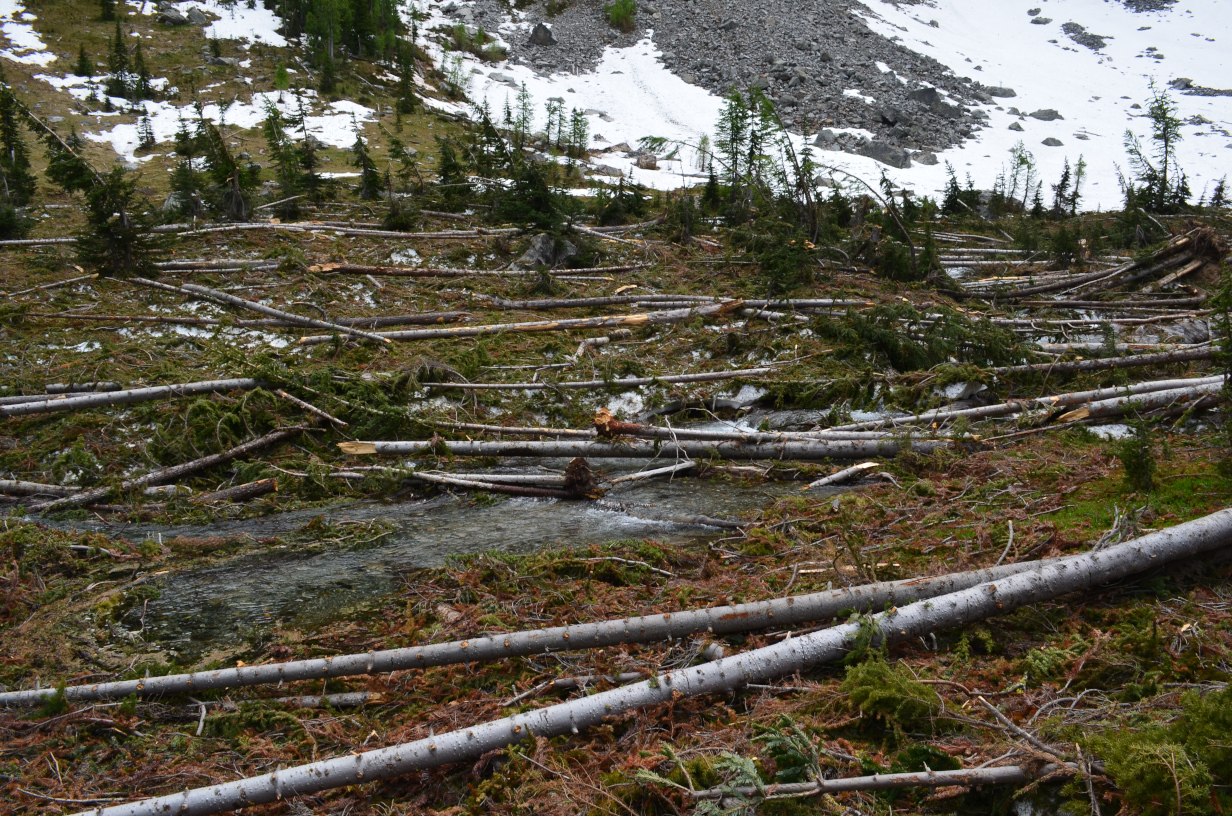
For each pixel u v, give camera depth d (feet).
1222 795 8.55
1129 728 9.91
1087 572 14.32
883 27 185.47
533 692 13.01
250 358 32.32
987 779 9.59
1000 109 152.87
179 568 20.33
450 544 21.22
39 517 24.38
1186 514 17.89
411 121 115.85
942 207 83.25
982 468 23.32
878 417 29.99
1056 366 31.32
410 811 10.85
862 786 9.45
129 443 28.30
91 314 38.34
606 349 37.60
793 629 14.33
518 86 148.97
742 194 64.28
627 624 13.96
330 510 24.79
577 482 24.66
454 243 52.49
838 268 50.96
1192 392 27.07
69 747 13.06
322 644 15.94
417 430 29.01
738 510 22.81
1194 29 207.21
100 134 98.12
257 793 10.82
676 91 148.56
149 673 15.03
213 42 129.90
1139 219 61.05
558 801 10.29
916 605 13.58
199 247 48.88
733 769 9.74
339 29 136.46
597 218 63.10
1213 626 13.29
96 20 135.54
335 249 49.67
